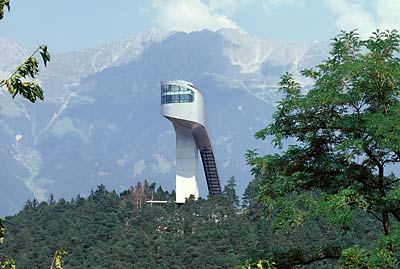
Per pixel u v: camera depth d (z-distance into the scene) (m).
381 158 42.84
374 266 37.97
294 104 43.09
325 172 43.97
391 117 40.25
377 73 41.34
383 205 41.69
